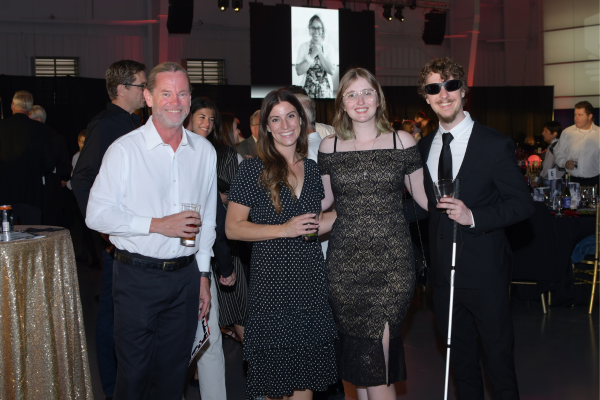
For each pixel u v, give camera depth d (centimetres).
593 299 451
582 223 459
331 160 235
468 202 228
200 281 230
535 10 1462
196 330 227
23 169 487
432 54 1414
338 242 232
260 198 223
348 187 230
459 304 238
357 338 231
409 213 268
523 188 221
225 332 398
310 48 1156
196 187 222
